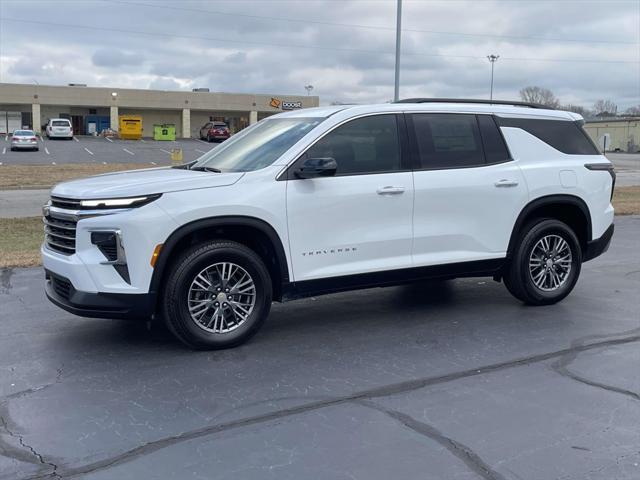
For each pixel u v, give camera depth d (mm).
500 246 6496
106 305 5000
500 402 4430
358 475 3469
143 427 4035
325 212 5594
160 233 5016
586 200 6930
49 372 4949
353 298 7285
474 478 3443
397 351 5477
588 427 4051
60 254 5277
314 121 5844
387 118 6000
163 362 5176
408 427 4043
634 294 7523
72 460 3633
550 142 6859
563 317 6523
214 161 6109
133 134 63375
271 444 3814
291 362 5199
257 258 5441
